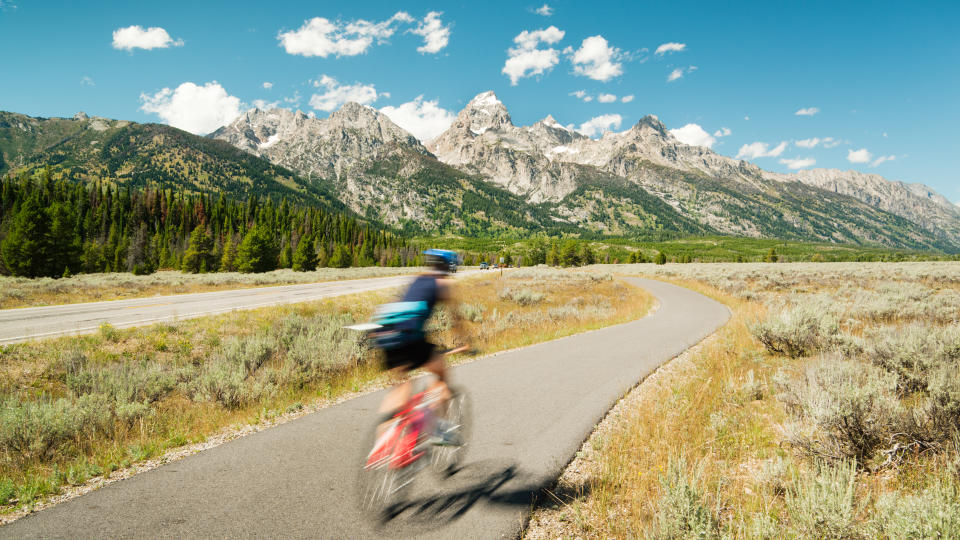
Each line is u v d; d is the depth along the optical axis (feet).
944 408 13.48
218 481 12.69
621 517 11.14
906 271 114.42
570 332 44.04
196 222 383.45
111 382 23.57
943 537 8.07
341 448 15.17
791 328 28.60
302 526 10.35
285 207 462.60
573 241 389.60
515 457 14.48
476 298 84.58
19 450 16.16
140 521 10.59
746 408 19.25
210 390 22.75
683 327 46.91
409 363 12.39
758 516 10.14
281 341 34.86
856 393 14.07
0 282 86.12
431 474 13.19
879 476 12.67
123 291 83.05
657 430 16.02
